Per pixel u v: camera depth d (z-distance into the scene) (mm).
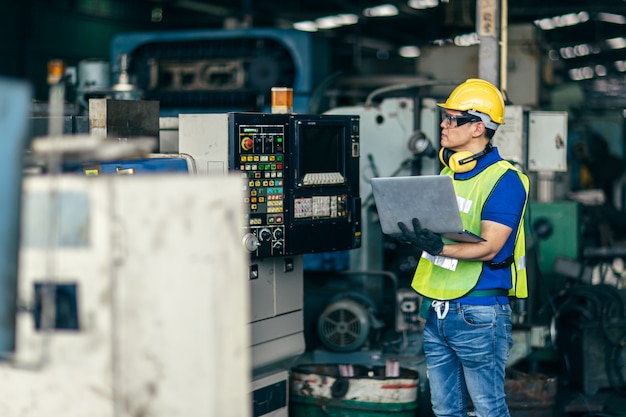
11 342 1802
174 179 1807
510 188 3270
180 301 1819
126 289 1830
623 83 10883
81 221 1833
